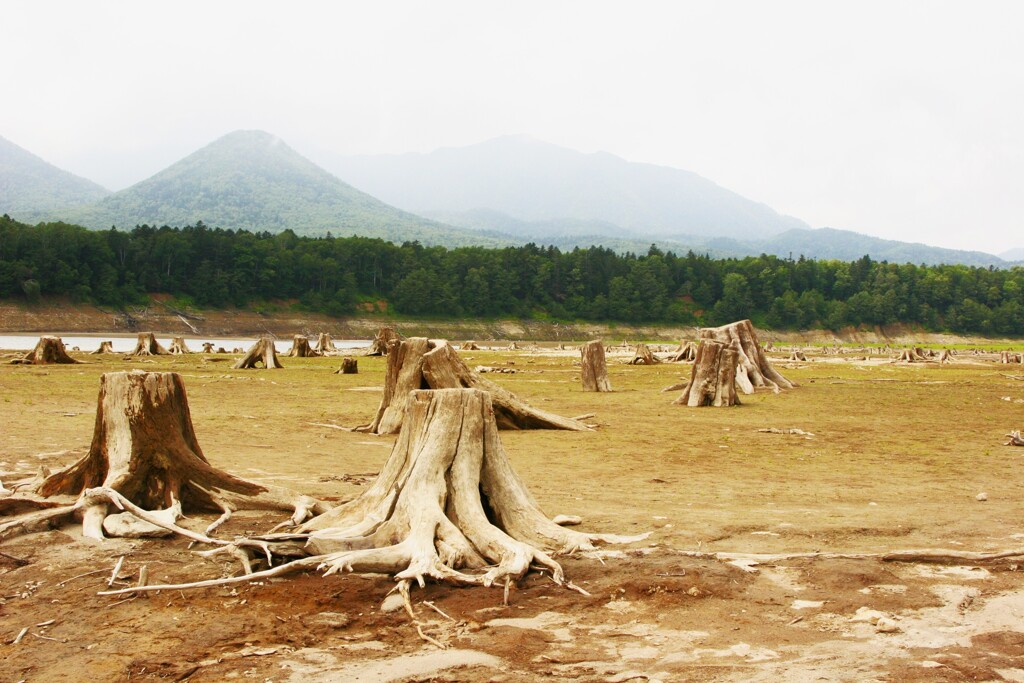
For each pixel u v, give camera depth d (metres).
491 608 6.13
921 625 5.88
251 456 13.62
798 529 8.76
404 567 6.81
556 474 12.62
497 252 184.50
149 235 151.88
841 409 25.11
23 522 7.70
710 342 26.17
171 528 7.47
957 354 104.56
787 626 5.83
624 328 175.12
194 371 39.06
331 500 9.55
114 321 129.00
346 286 160.75
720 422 21.05
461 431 8.06
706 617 6.00
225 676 4.96
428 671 5.02
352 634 5.66
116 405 8.84
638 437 17.67
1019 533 8.71
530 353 75.94
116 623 5.80
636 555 7.49
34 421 17.25
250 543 6.88
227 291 146.38
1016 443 16.83
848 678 4.91
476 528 7.43
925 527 8.97
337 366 46.00
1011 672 5.02
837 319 183.00
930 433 19.02
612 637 5.62
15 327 117.81
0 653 5.31
